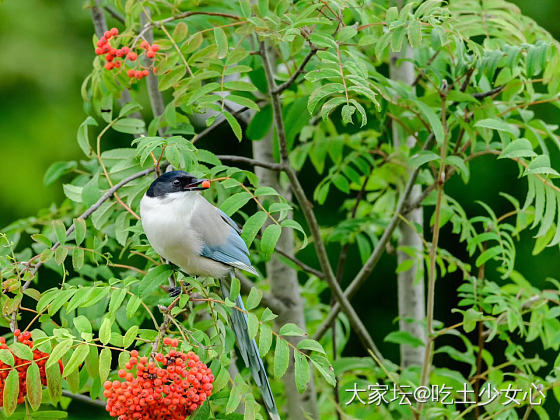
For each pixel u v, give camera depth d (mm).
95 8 9984
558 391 8805
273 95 8266
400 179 11195
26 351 6098
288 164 8688
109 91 8852
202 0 9758
